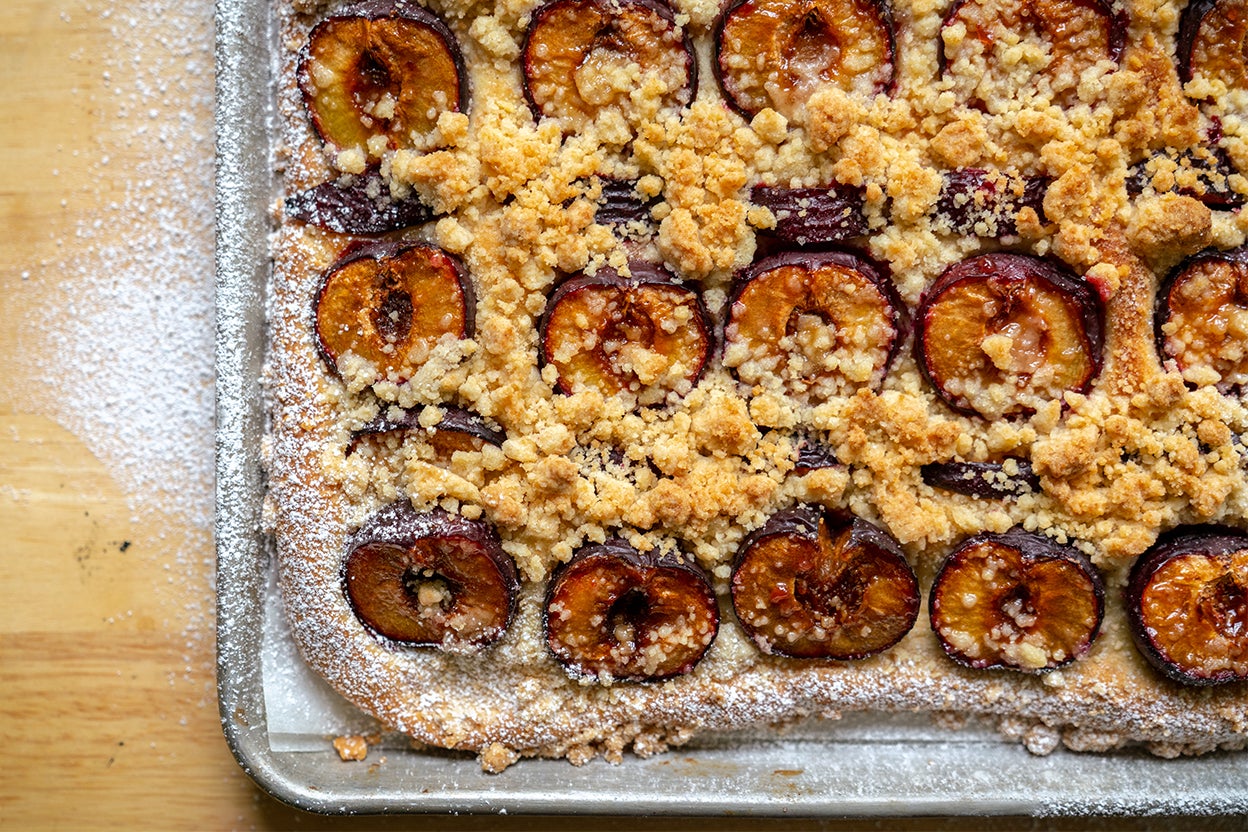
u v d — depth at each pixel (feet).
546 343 1.34
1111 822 1.44
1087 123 1.35
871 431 1.35
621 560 1.33
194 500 1.49
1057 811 1.35
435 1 1.36
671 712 1.37
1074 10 1.34
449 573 1.35
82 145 1.49
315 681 1.42
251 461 1.40
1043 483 1.34
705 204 1.34
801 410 1.36
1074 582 1.33
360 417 1.36
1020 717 1.39
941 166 1.35
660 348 1.35
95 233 1.49
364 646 1.38
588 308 1.34
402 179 1.35
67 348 1.49
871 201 1.34
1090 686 1.36
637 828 1.45
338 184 1.36
